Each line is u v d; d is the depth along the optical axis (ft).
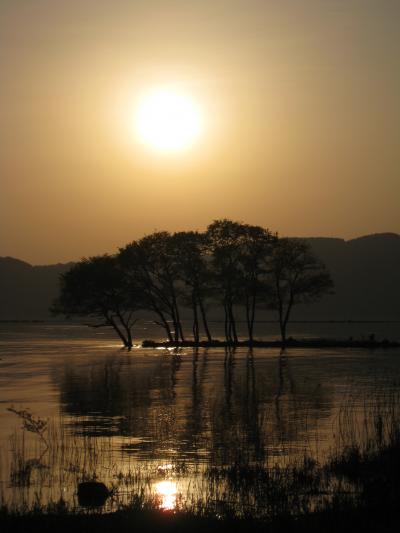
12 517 70.59
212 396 166.91
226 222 394.93
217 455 99.96
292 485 82.33
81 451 103.65
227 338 411.13
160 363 274.77
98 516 71.00
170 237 403.34
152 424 126.62
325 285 388.57
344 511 70.44
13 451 104.06
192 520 69.15
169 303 413.39
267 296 398.42
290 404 149.89
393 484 78.64
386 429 114.01
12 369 250.98
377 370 232.12
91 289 405.18
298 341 401.29
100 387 189.67
